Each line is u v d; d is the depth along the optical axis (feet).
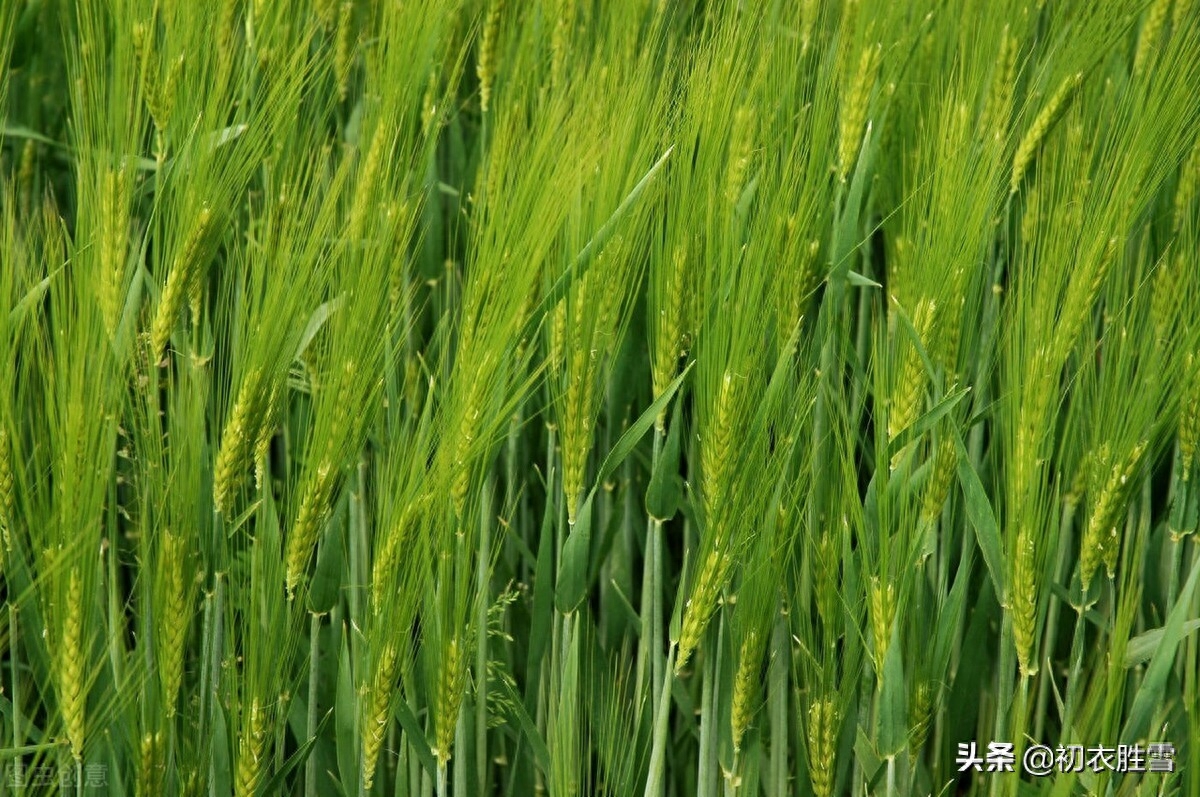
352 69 18.47
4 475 11.13
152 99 13.91
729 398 11.73
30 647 12.85
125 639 14.53
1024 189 16.43
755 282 12.17
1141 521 15.25
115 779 12.11
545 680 15.31
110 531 12.43
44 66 19.34
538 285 13.67
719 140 13.19
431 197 16.39
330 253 13.03
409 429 13.83
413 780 14.21
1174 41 14.96
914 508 12.91
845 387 16.35
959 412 13.64
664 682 13.60
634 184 12.79
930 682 13.00
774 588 12.42
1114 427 12.91
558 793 12.90
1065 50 16.19
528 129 16.43
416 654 14.47
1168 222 16.49
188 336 12.76
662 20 16.10
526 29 16.74
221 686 12.72
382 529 11.76
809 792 14.21
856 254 16.70
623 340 14.44
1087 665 16.10
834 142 15.01
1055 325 13.15
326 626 15.17
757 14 14.78
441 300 17.61
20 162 19.40
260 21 15.61
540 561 13.60
